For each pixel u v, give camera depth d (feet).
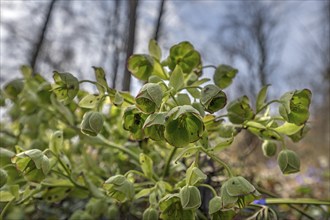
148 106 2.70
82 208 6.22
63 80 3.31
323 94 43.65
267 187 8.57
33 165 3.13
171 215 2.98
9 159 3.67
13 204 3.75
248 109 3.45
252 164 7.14
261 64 46.29
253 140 5.97
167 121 2.69
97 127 3.12
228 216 2.85
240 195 2.68
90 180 4.15
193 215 2.99
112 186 3.15
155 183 3.55
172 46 3.70
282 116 3.20
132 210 4.60
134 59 3.52
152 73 3.55
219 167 5.03
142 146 4.33
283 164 3.34
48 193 3.91
